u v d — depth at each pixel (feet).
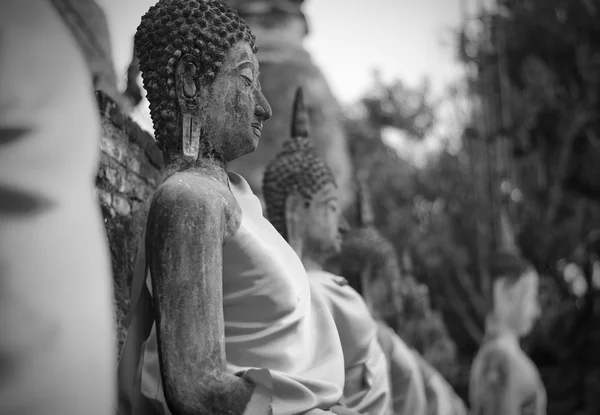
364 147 73.10
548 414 70.03
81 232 9.66
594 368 71.36
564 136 73.67
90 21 15.44
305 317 12.78
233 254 12.30
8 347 8.95
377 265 25.40
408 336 35.32
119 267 16.22
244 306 12.37
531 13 75.61
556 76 75.41
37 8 10.10
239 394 11.25
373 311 24.82
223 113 12.87
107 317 9.61
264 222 13.26
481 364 33.19
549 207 73.51
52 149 9.82
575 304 73.67
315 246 18.49
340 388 12.78
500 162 68.85
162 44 12.78
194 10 12.83
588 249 73.05
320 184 18.43
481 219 67.72
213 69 12.78
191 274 11.52
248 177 28.86
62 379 9.09
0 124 9.68
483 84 72.13
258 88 13.35
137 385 12.44
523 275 34.27
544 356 73.97
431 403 29.40
